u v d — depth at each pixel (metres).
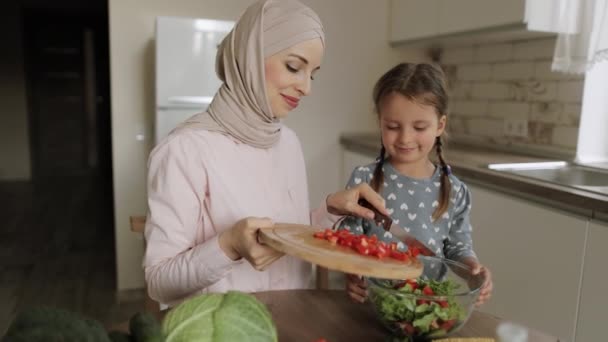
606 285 1.47
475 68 2.82
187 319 0.63
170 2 2.65
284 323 0.90
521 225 1.76
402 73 1.20
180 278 0.91
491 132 2.72
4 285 2.88
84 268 3.17
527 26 2.05
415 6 2.81
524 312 1.78
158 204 1.00
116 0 2.57
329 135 3.11
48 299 2.70
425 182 1.27
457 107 2.99
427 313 0.77
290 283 1.16
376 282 0.86
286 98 1.05
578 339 1.58
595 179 2.04
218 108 1.10
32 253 3.46
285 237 0.83
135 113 2.67
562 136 2.27
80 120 6.79
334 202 1.06
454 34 2.49
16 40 6.09
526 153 2.46
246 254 0.87
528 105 2.46
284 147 1.22
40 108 6.60
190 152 1.03
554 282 1.65
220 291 1.06
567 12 2.00
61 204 5.03
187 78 2.51
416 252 0.89
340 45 3.04
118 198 2.71
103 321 2.46
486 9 2.25
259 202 1.10
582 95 2.16
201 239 1.07
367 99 3.14
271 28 1.00
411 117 1.16
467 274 0.93
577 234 1.55
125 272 2.78
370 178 1.31
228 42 1.07
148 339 0.55
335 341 0.84
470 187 1.99
